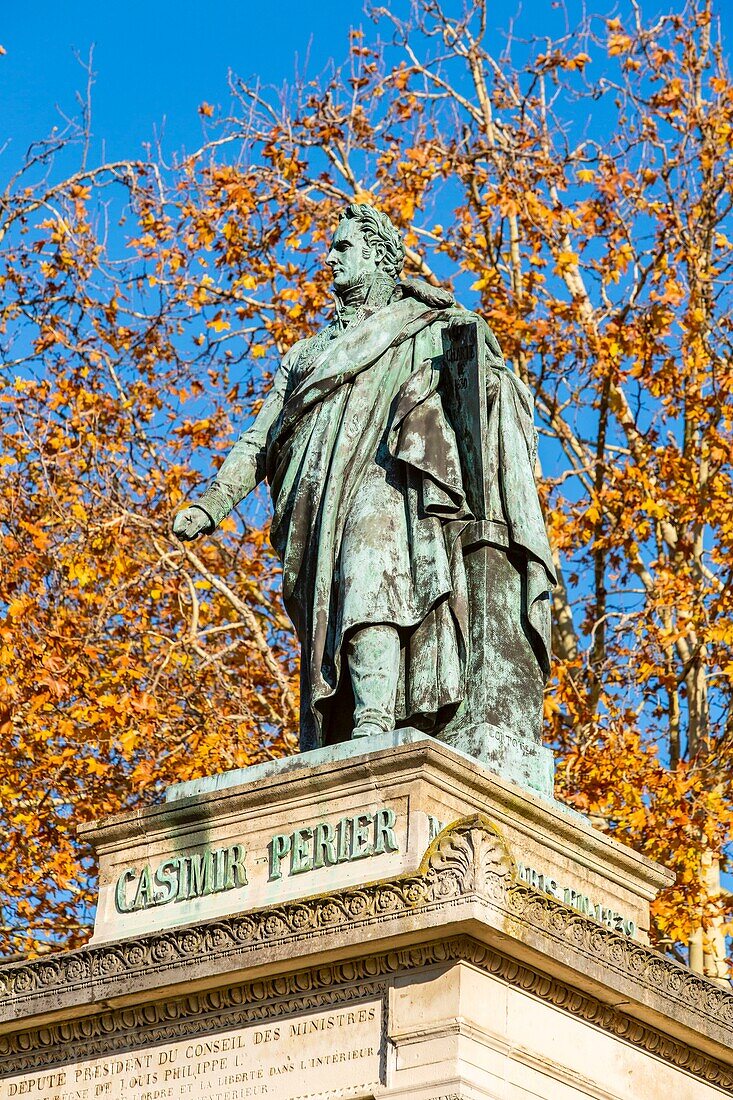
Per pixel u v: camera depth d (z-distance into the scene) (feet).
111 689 67.31
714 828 62.80
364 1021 26.84
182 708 68.64
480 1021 26.21
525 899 26.55
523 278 73.26
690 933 61.16
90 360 75.31
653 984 28.58
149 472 73.31
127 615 69.10
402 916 26.45
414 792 28.35
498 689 31.63
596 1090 27.78
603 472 73.05
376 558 31.81
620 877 31.17
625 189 75.15
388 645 31.37
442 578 31.63
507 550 32.50
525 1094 26.53
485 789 29.14
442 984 26.30
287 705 67.51
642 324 71.92
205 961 28.02
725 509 70.23
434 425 32.58
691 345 72.33
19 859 64.85
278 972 27.63
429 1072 25.86
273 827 29.45
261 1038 27.71
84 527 68.90
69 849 64.80
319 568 32.37
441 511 32.09
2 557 67.31
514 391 33.88
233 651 72.38
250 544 74.64
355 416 33.32
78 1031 29.45
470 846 26.32
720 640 66.95
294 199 73.97
